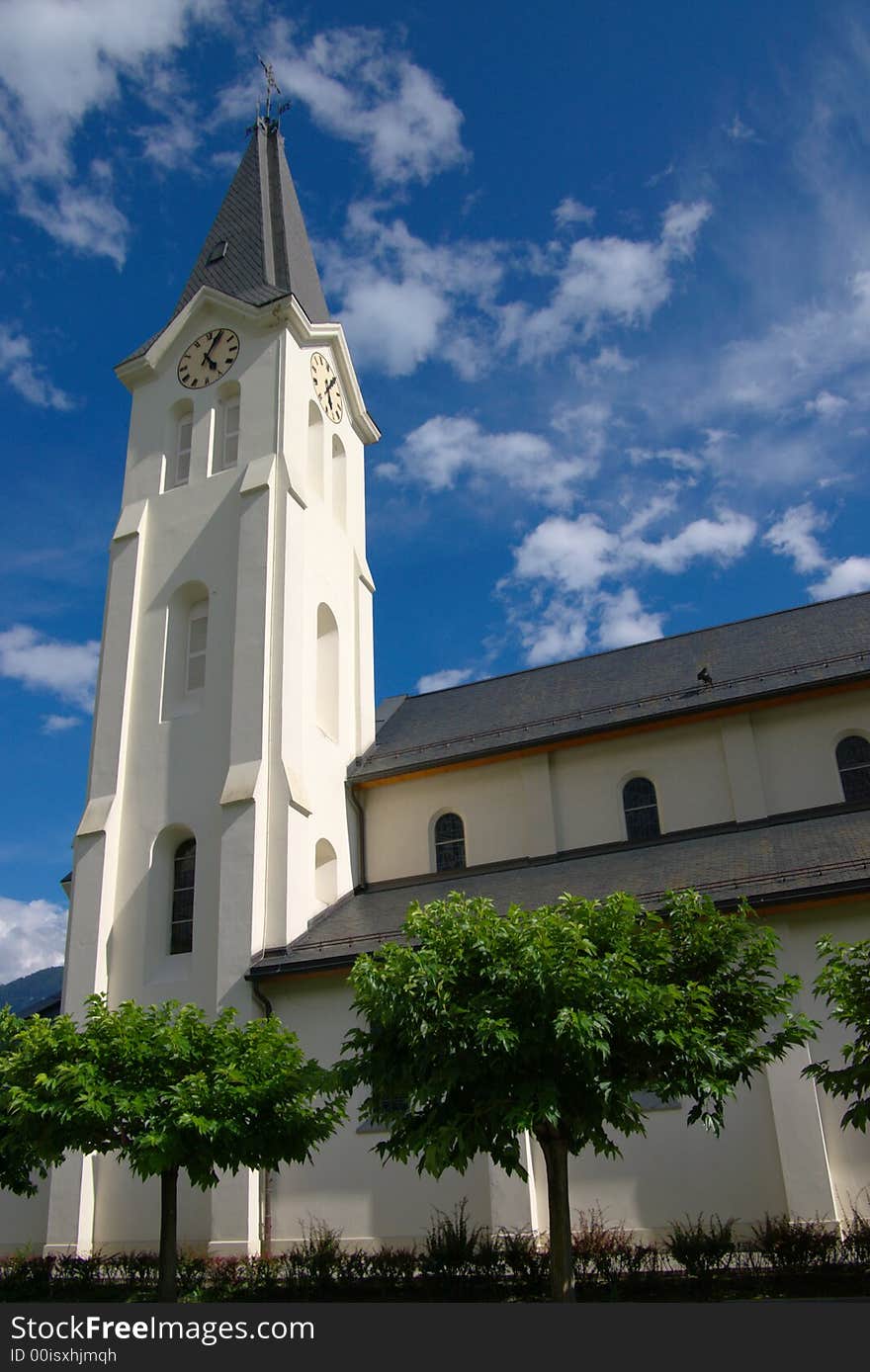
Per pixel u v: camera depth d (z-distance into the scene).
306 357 36.09
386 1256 19.42
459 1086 14.97
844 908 21.75
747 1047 15.35
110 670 31.97
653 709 30.05
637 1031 14.46
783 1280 16.77
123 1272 22.53
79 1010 27.20
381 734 35.59
